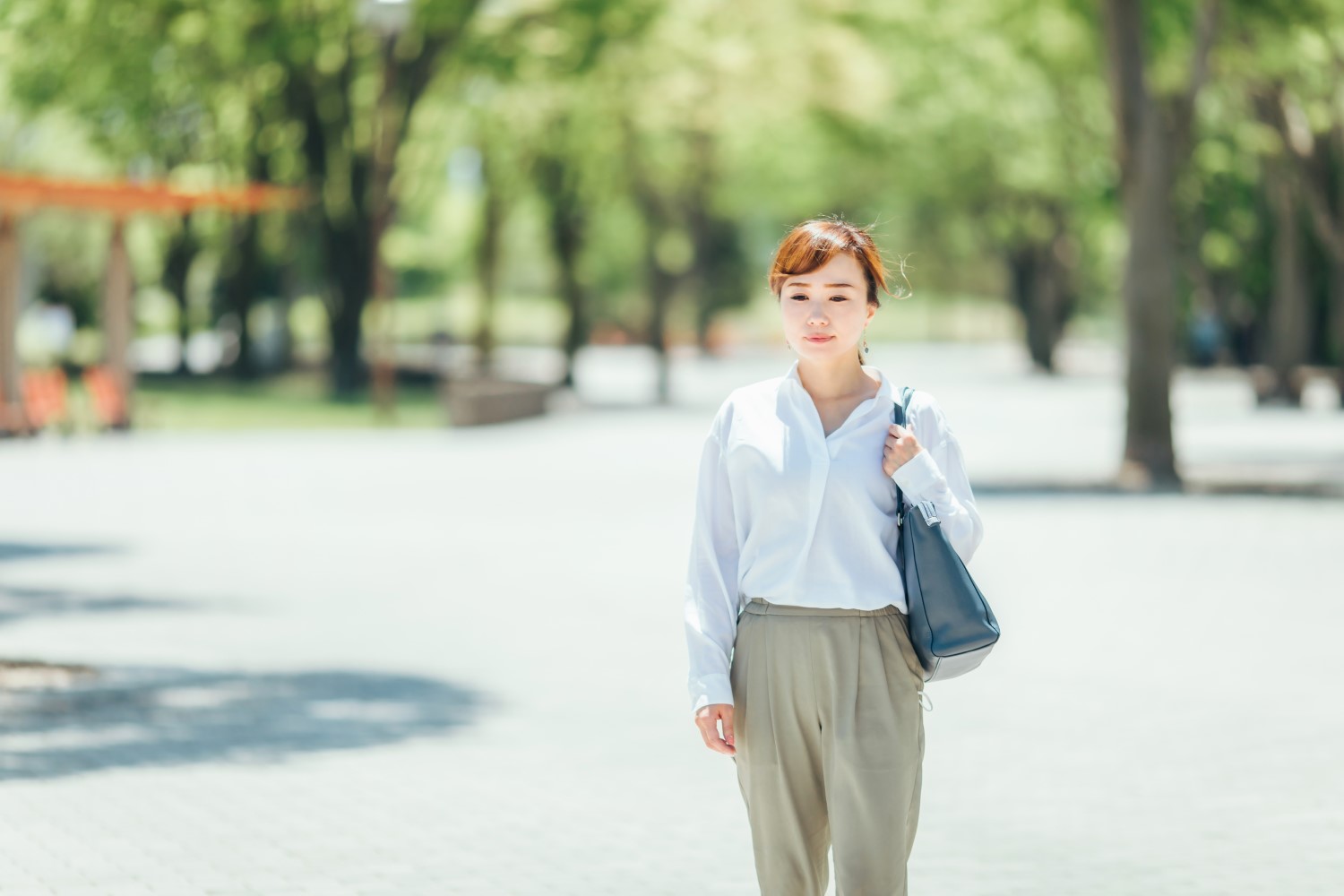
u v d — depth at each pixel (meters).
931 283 112.38
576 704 14.18
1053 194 80.62
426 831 10.34
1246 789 11.37
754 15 57.06
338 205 59.75
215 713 13.73
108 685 14.80
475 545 25.25
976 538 6.37
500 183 67.38
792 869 6.44
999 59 54.53
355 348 61.22
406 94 55.72
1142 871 9.52
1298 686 14.91
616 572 22.50
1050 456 40.78
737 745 6.44
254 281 73.12
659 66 57.31
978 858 9.78
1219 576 21.97
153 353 103.75
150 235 82.38
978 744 12.78
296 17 50.72
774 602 6.29
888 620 6.26
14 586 20.80
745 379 87.44
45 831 10.29
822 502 6.22
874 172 79.56
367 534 26.45
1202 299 84.50
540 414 56.06
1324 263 69.12
